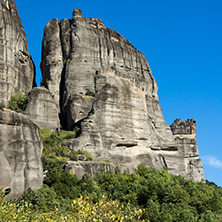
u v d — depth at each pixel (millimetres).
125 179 78000
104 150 85625
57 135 85625
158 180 80125
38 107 87438
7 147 62031
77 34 100312
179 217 65812
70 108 92062
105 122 88125
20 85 93062
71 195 65625
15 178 61594
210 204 79688
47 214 45250
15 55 91562
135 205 68750
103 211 35969
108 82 94562
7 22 89562
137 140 93562
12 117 64125
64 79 98000
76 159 78438
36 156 65625
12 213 41312
